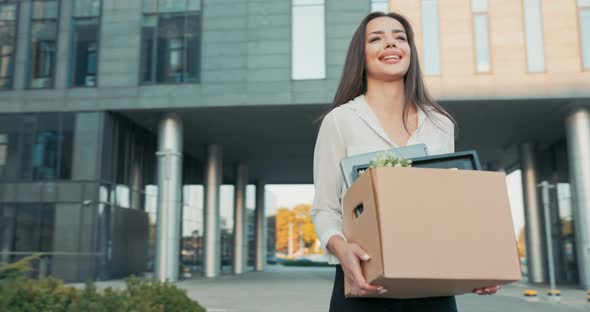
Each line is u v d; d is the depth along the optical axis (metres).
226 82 21.23
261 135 27.27
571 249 25.36
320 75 20.91
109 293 3.75
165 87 21.45
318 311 11.70
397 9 20.83
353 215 1.33
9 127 21.75
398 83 1.67
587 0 20.16
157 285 4.77
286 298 14.98
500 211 1.21
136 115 22.92
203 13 21.78
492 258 1.17
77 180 21.14
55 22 22.16
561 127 24.70
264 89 21.03
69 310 3.25
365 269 1.22
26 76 21.94
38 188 21.27
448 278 1.14
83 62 21.92
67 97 21.69
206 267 28.12
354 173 1.40
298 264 52.47
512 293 17.69
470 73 20.17
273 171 38.91
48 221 21.00
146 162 25.77
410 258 1.13
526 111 21.91
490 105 20.92
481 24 20.41
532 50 20.11
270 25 21.39
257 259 40.19
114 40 21.89
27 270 3.60
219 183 29.34
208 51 21.50
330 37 21.06
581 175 20.59
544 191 16.59
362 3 21.09
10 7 22.44
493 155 31.78
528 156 27.53
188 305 4.82
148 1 22.08
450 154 1.37
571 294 17.66
